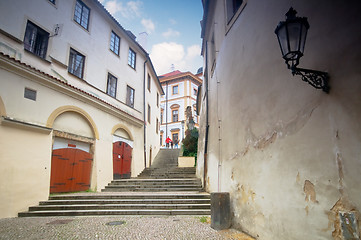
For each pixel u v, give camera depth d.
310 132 3.45
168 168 18.06
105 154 13.18
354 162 2.74
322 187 3.16
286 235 3.80
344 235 2.78
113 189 12.12
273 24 4.71
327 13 3.28
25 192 8.01
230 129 6.96
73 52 12.46
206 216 7.32
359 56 2.77
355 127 2.76
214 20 10.39
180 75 40.16
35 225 6.23
